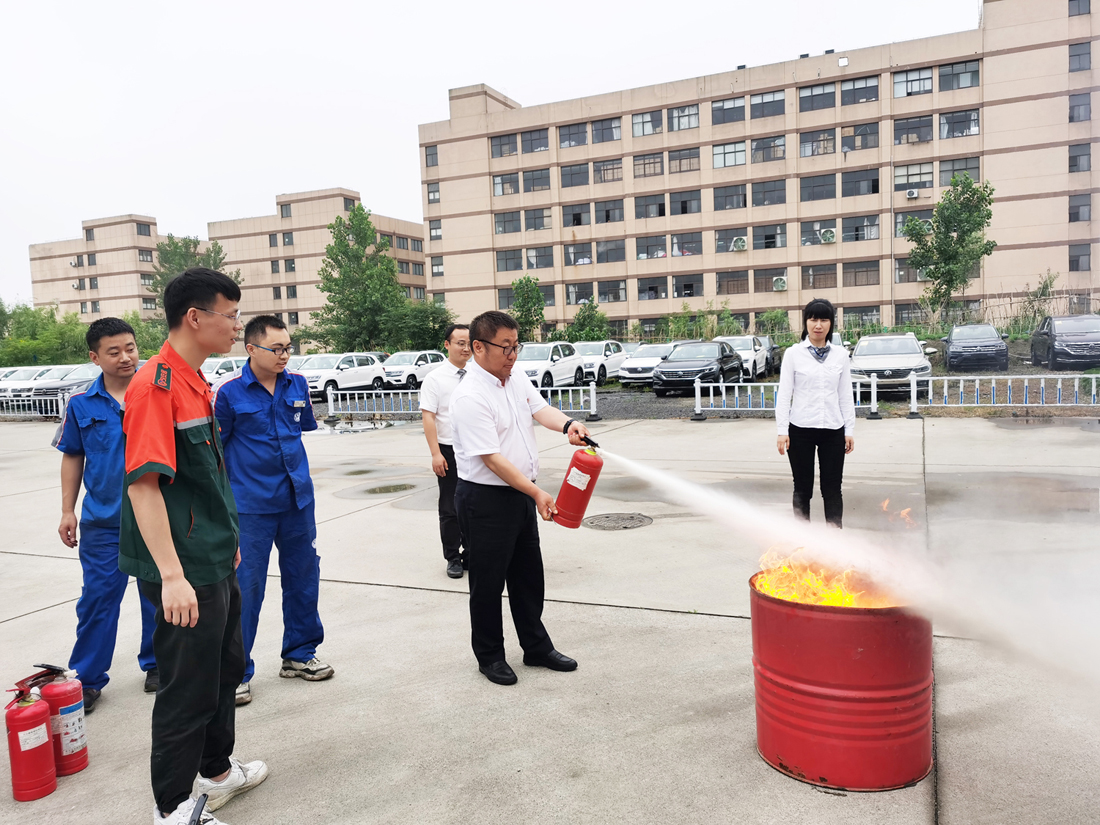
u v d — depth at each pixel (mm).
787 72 40062
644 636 3922
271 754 2938
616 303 45219
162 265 61156
